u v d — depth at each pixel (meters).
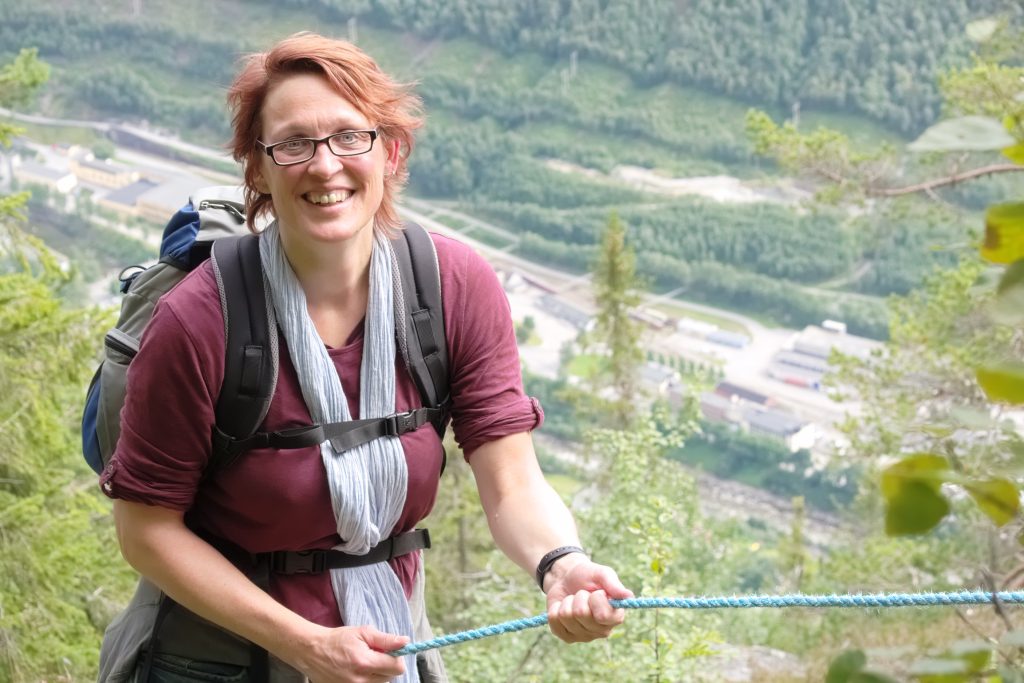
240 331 1.99
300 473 2.02
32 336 10.05
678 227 163.50
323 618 2.11
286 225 2.01
